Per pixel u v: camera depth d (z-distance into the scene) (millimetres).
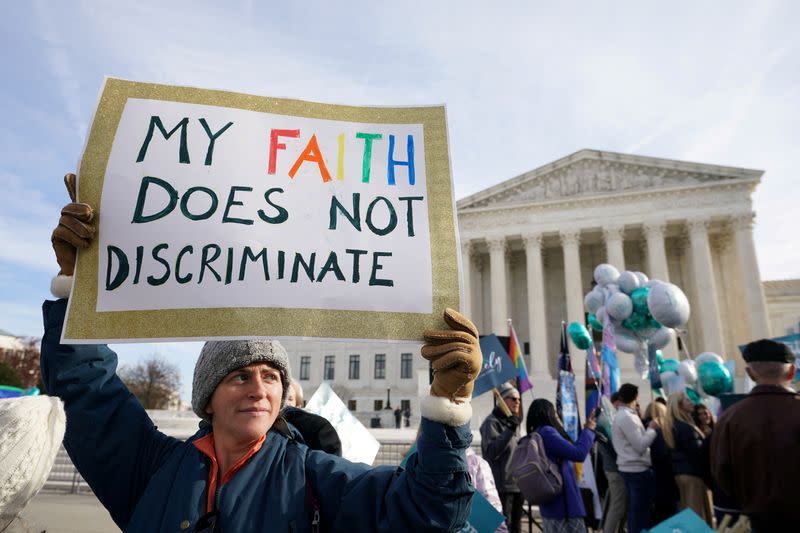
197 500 2121
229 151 2664
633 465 7504
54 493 15523
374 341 2367
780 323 59000
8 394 8797
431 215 2641
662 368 13625
